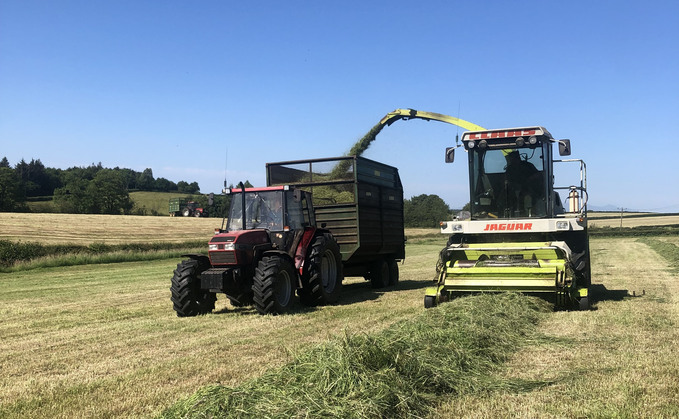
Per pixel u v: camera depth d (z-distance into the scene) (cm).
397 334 575
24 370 573
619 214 7681
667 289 1136
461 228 959
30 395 479
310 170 1246
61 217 5025
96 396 469
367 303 1039
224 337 711
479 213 995
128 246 3047
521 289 850
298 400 398
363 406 392
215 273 871
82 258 2544
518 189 973
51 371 566
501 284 858
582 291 846
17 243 2584
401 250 1494
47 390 492
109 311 1016
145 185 12200
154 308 1048
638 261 2075
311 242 1019
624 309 848
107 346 684
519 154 972
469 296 846
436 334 589
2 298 1277
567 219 909
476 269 880
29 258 2467
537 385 464
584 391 438
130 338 732
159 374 533
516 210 974
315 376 436
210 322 837
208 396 403
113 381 514
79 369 570
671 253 2359
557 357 555
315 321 820
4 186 6912
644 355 552
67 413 427
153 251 2962
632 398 418
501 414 396
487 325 660
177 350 643
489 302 789
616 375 483
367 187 1266
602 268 1759
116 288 1491
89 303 1156
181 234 4353
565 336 655
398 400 415
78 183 8075
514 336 642
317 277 983
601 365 518
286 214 985
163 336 737
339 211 1218
